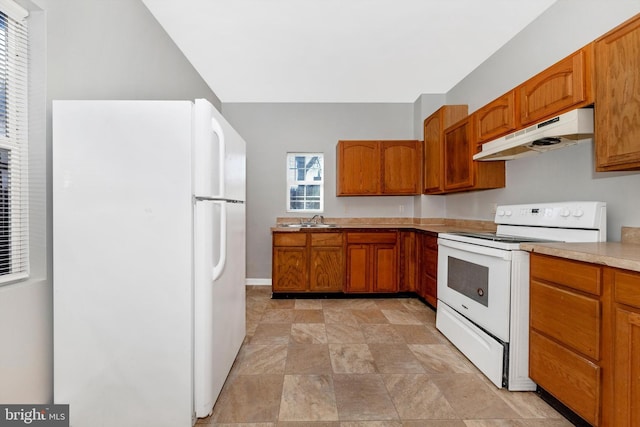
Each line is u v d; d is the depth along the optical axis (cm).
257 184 421
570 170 207
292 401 162
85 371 137
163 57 246
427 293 318
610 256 119
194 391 144
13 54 131
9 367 122
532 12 232
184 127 136
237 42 270
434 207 392
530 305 165
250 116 420
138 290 137
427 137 373
